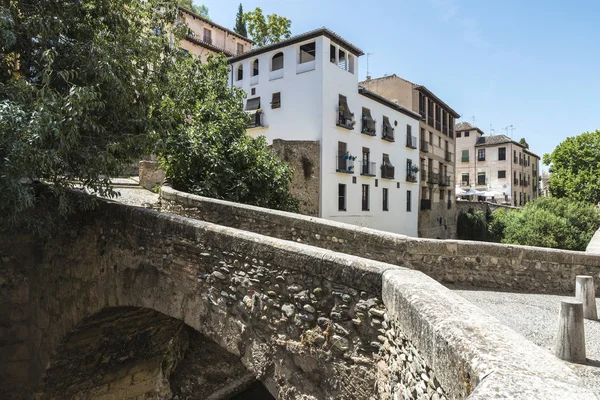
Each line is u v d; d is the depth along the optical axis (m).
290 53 22.34
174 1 9.19
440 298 2.74
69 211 7.20
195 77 14.11
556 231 26.53
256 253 4.73
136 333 9.03
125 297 6.66
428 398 2.45
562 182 36.53
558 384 1.55
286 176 13.71
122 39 7.71
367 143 24.70
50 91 5.90
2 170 5.55
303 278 4.22
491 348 1.91
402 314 2.95
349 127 22.41
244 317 4.84
